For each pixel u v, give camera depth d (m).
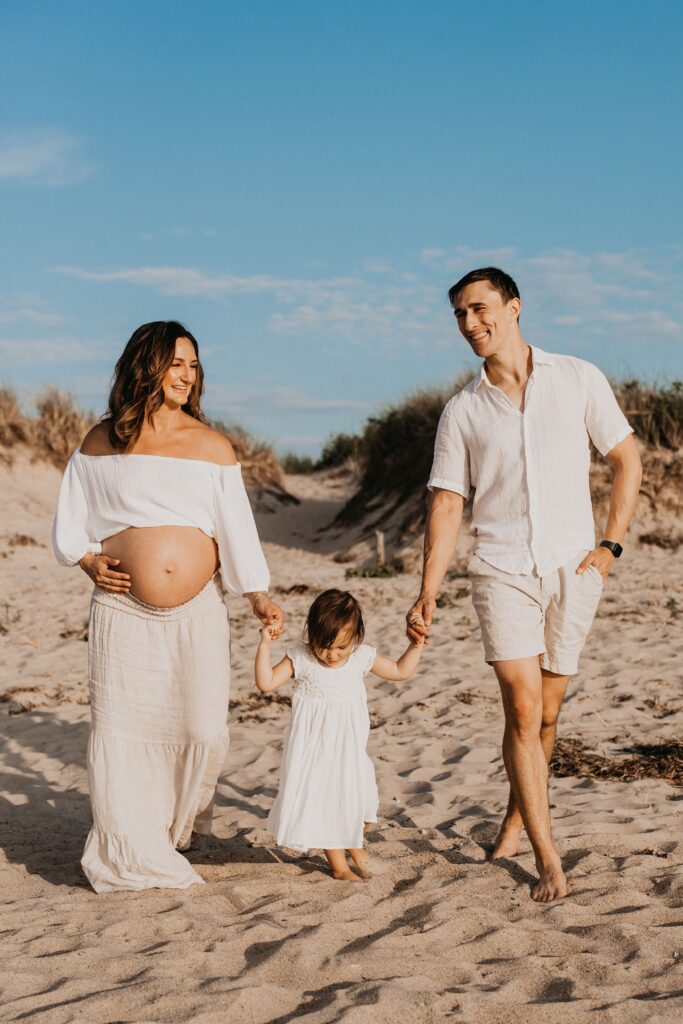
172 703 4.08
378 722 7.47
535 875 4.19
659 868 4.25
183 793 4.20
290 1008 2.99
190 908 3.81
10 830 5.07
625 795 5.52
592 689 8.12
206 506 4.11
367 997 3.00
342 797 4.19
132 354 4.05
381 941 3.48
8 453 21.36
